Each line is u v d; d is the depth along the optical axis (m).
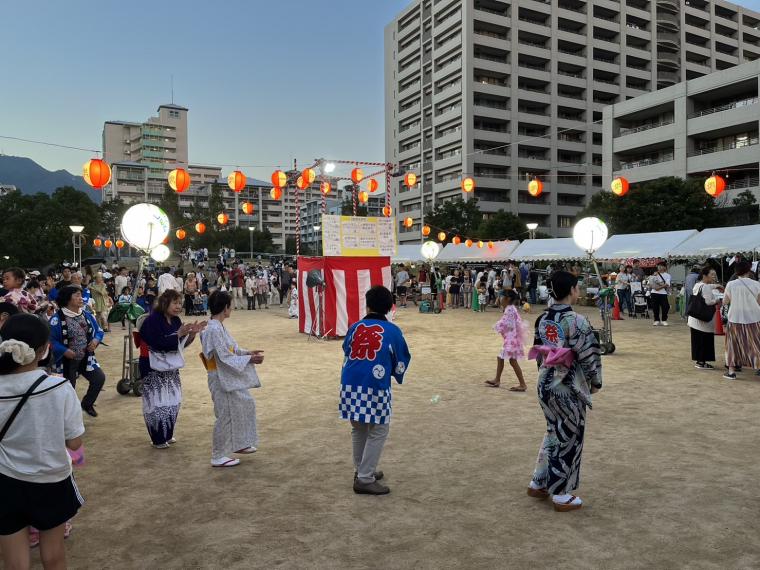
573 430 3.78
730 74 38.75
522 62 66.31
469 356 10.96
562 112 67.00
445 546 3.32
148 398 5.32
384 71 79.94
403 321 18.00
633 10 68.31
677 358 10.21
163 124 117.19
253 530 3.58
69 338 6.07
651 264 25.34
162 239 8.30
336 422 6.29
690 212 33.25
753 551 3.20
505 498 4.05
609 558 3.14
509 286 22.31
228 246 69.75
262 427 6.10
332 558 3.20
